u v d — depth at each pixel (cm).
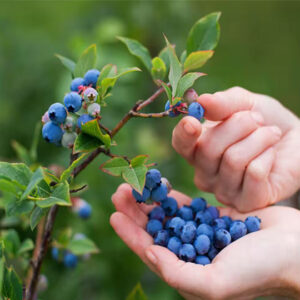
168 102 81
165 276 80
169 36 142
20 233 109
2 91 133
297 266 80
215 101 87
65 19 156
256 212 91
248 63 203
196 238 82
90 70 80
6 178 74
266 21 231
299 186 95
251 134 89
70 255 93
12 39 138
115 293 114
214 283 78
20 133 131
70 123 78
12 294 77
